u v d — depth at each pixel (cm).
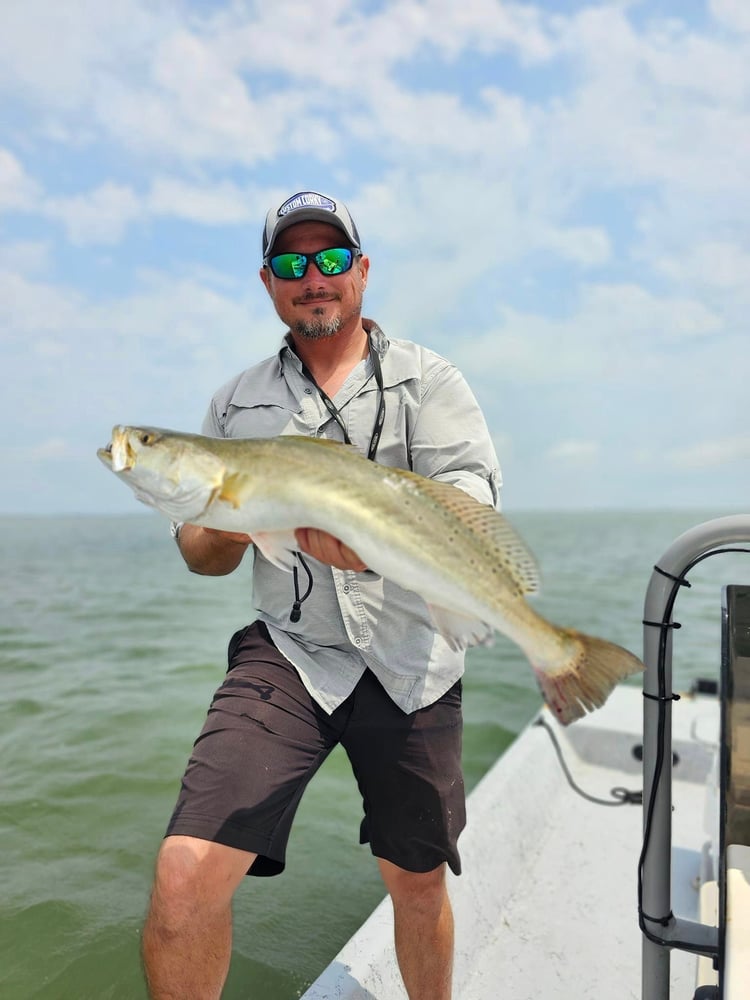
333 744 116
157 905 94
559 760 216
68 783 233
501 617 86
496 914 156
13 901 172
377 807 117
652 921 96
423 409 121
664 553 92
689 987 137
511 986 138
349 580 115
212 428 134
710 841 162
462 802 119
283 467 94
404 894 117
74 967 152
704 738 213
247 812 100
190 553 124
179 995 93
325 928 167
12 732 279
